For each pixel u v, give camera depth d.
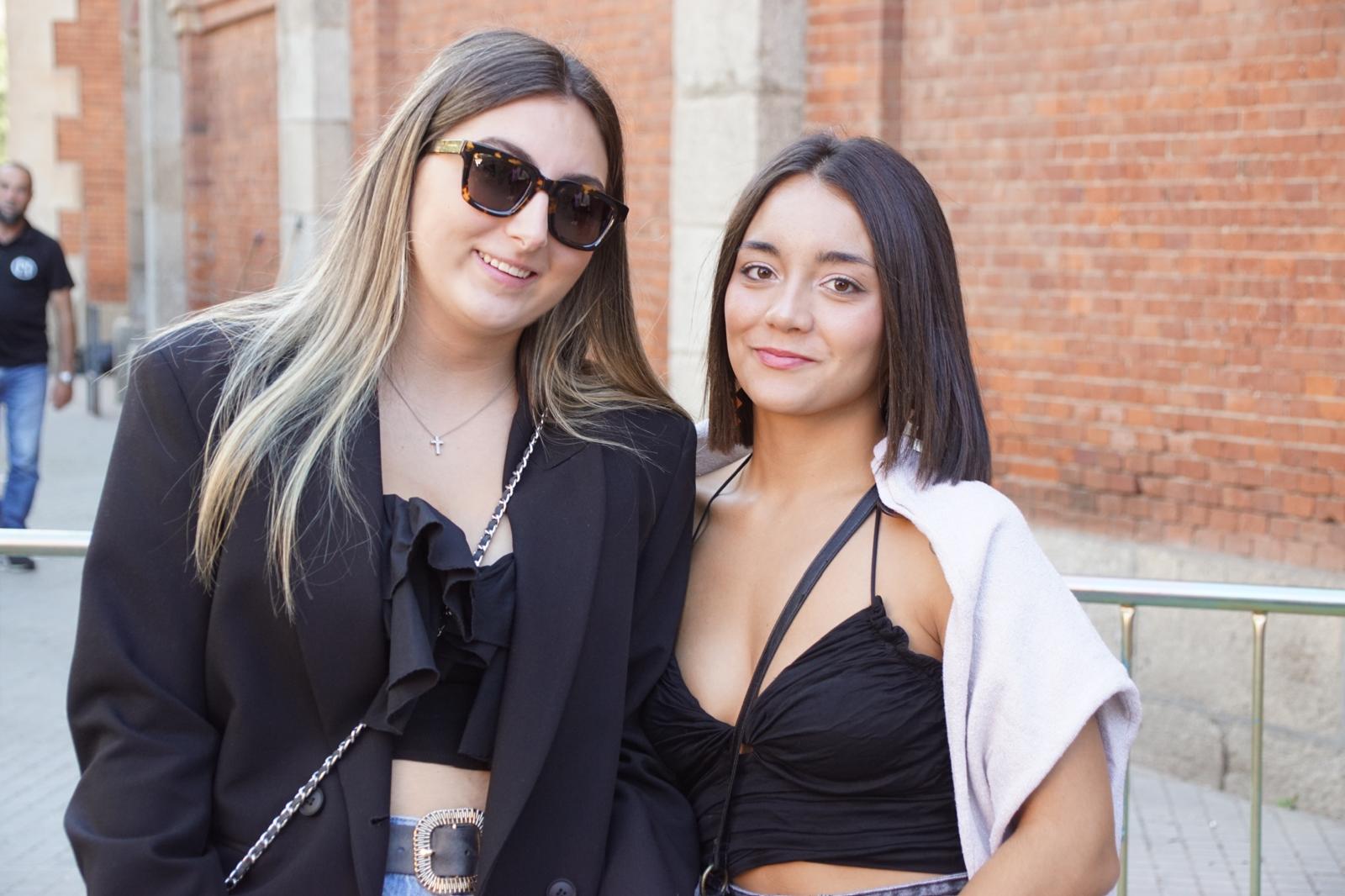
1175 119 4.96
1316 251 4.61
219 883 1.85
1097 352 5.28
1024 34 5.43
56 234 20.73
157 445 1.91
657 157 7.05
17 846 3.92
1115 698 1.90
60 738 4.52
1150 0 5.01
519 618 1.97
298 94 10.28
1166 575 5.04
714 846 2.06
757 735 1.98
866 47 5.93
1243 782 5.01
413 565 1.89
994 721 1.87
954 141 5.73
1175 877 4.39
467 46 2.05
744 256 2.11
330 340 1.99
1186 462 5.03
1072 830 1.85
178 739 1.88
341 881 1.87
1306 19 4.57
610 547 2.08
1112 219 5.19
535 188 1.98
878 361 2.08
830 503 2.11
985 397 5.67
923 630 1.97
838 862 1.95
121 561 1.89
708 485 2.38
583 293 2.23
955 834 1.95
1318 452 4.66
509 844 1.96
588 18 7.51
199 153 14.07
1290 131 4.64
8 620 4.86
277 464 1.89
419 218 2.01
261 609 1.89
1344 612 2.89
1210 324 4.93
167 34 15.17
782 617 2.02
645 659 2.12
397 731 1.87
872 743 1.92
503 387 2.16
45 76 20.50
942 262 2.06
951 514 1.94
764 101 6.14
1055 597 1.90
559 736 2.01
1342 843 4.59
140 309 18.08
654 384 2.32
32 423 8.61
